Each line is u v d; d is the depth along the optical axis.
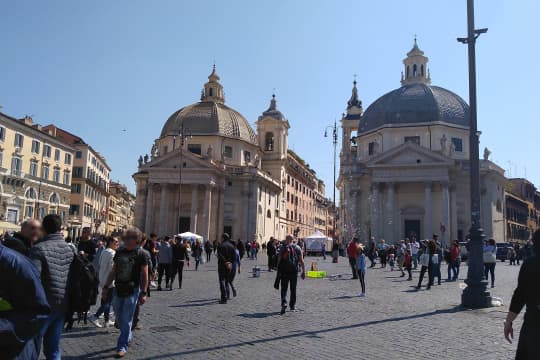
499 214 59.31
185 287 18.17
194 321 10.70
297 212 89.81
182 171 57.50
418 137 56.78
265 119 77.00
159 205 60.25
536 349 4.15
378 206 53.00
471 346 8.32
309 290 17.42
